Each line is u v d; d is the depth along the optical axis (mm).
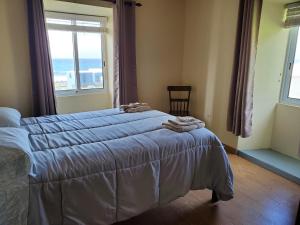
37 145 1630
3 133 1401
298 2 2760
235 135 3107
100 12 3574
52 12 3385
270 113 3162
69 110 3736
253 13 2668
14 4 2697
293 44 2949
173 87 3973
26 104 2982
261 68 2965
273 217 1933
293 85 3000
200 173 1968
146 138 1794
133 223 1854
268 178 2588
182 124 2014
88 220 1416
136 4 3500
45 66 2863
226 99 3316
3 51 2736
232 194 1997
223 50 3291
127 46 3486
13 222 1186
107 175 1456
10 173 1172
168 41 3961
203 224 1850
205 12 3559
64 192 1317
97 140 1768
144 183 1626
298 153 2855
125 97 3543
